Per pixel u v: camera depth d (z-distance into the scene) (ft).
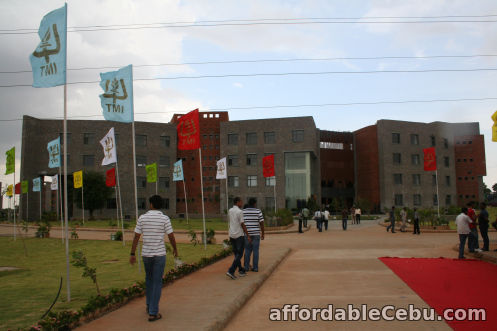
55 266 40.75
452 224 116.78
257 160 199.41
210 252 48.83
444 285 26.66
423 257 42.34
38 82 26.66
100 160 193.36
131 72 33.60
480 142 220.23
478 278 29.07
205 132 220.43
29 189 182.70
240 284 27.17
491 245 50.37
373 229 101.65
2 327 18.25
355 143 236.84
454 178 215.92
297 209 193.16
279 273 33.91
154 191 203.82
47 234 79.51
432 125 219.20
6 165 70.13
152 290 18.80
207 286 26.68
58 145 54.70
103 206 178.60
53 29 26.50
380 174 213.87
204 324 17.46
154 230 19.26
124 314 19.74
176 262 31.71
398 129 213.46
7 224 142.72
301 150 194.29
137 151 201.26
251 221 33.12
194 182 217.36
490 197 284.00
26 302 23.54
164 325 17.44
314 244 60.54
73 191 172.45
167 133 210.79
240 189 199.41
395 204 207.21
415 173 212.43
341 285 27.73
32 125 186.91
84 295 25.36
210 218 205.98
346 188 230.48
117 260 43.96
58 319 17.28
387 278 30.04
